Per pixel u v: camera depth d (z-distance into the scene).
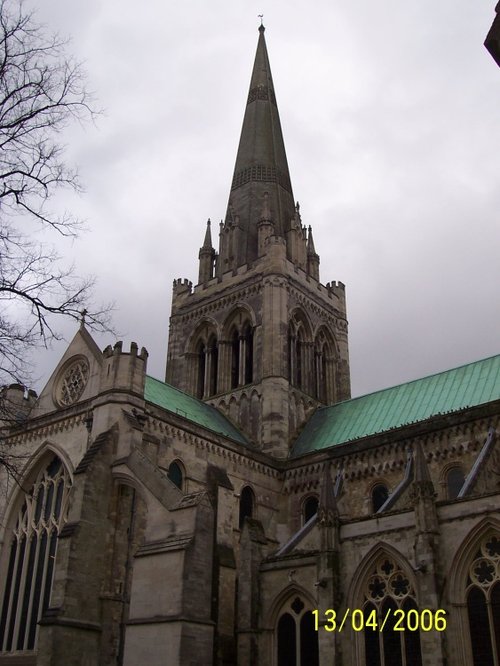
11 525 56.62
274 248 77.94
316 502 63.47
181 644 40.19
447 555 39.00
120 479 49.28
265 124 95.19
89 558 46.00
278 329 74.06
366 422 67.00
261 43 104.88
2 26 24.56
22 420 33.91
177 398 69.00
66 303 26.81
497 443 52.00
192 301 84.00
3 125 24.83
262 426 70.00
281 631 45.09
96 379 56.12
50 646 42.12
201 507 44.47
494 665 35.88
